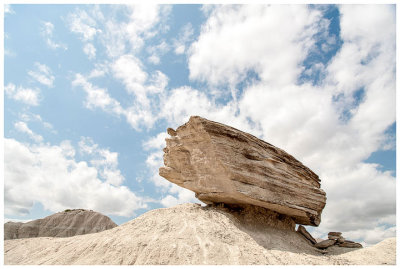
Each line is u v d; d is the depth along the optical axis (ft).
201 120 64.59
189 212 63.77
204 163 65.77
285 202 66.33
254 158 67.15
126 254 46.88
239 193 60.59
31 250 71.97
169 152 72.49
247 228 61.36
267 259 47.26
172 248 46.80
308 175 78.38
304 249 63.57
